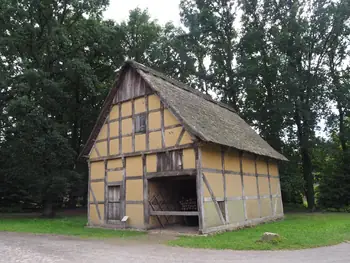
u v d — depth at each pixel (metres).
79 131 30.33
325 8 25.27
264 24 27.58
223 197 13.48
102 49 25.75
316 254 8.15
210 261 7.44
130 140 14.98
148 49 31.42
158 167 13.65
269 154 17.91
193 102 16.22
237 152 15.41
